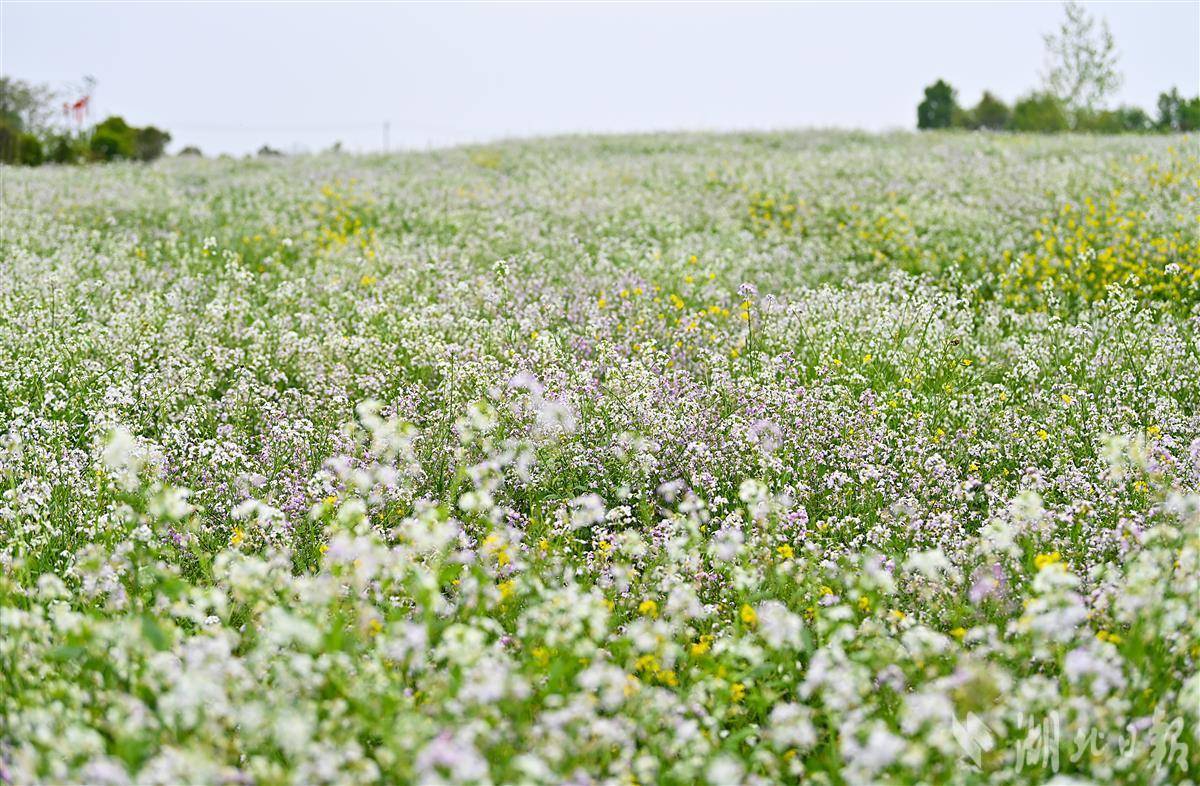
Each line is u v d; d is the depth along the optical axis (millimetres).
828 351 9906
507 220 17641
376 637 4465
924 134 35438
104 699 4066
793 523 6320
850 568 5781
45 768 3561
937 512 6633
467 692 3758
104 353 9516
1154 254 13883
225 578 5238
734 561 5664
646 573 5734
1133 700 4207
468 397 8047
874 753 3412
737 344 10188
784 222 18859
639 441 7035
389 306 11359
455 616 5094
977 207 18594
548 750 3721
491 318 10867
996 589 5328
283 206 20594
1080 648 4457
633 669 4688
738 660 4840
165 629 4398
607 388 8023
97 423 7543
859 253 16016
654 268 13852
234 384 8984
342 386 8836
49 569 5785
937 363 9555
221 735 3762
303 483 6797
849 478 6953
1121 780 3934
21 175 24875
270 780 3494
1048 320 11188
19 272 12352
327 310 11484
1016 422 7992
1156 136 31219
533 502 6746
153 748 3682
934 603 5309
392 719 3857
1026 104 42562
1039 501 5367
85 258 13984
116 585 5051
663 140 34938
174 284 12719
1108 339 9945
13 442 6711
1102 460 6957
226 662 3863
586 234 16906
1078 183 19562
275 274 14031
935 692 3965
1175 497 5496
